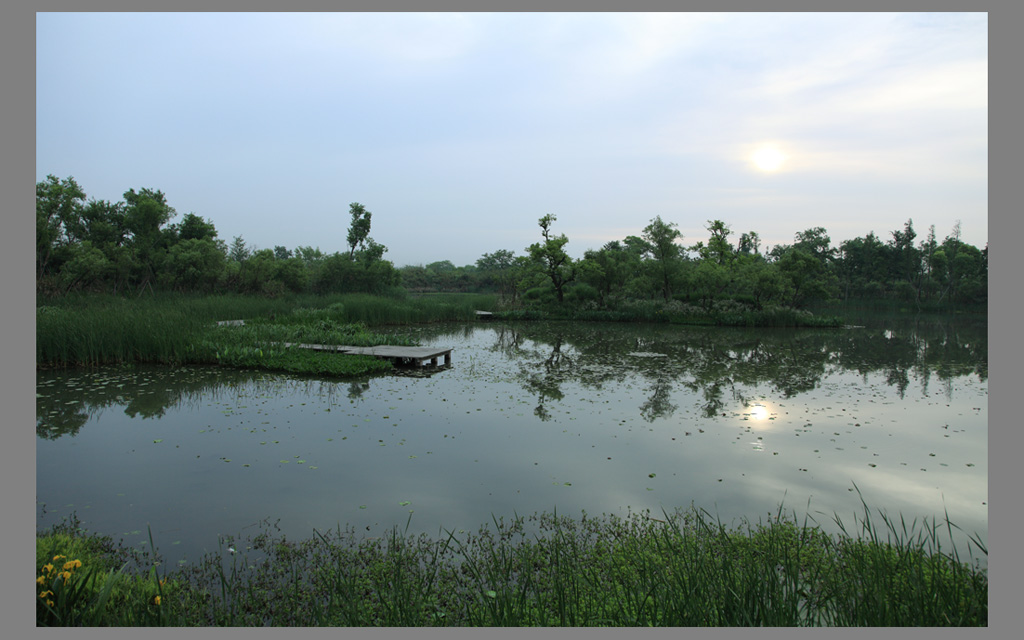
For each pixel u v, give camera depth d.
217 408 8.63
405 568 3.82
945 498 5.29
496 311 31.38
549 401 9.25
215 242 27.53
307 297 26.48
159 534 4.44
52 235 19.77
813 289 28.95
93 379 10.64
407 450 6.62
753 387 10.62
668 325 26.31
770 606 3.01
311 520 4.72
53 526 4.55
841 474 5.89
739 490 5.44
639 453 6.55
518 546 4.20
